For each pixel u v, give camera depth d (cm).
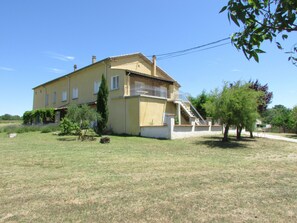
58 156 1083
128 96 2266
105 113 2164
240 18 199
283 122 3769
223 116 1759
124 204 507
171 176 750
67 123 2138
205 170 851
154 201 527
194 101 3606
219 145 1634
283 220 442
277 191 618
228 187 643
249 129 1883
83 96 2852
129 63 2609
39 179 696
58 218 437
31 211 468
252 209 492
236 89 1766
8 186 627
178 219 438
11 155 1102
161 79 2698
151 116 2311
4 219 432
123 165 907
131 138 1928
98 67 2642
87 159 1017
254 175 791
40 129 2600
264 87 3238
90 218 438
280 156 1266
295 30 201
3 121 4941
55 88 3488
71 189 605
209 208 492
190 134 2086
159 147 1475
